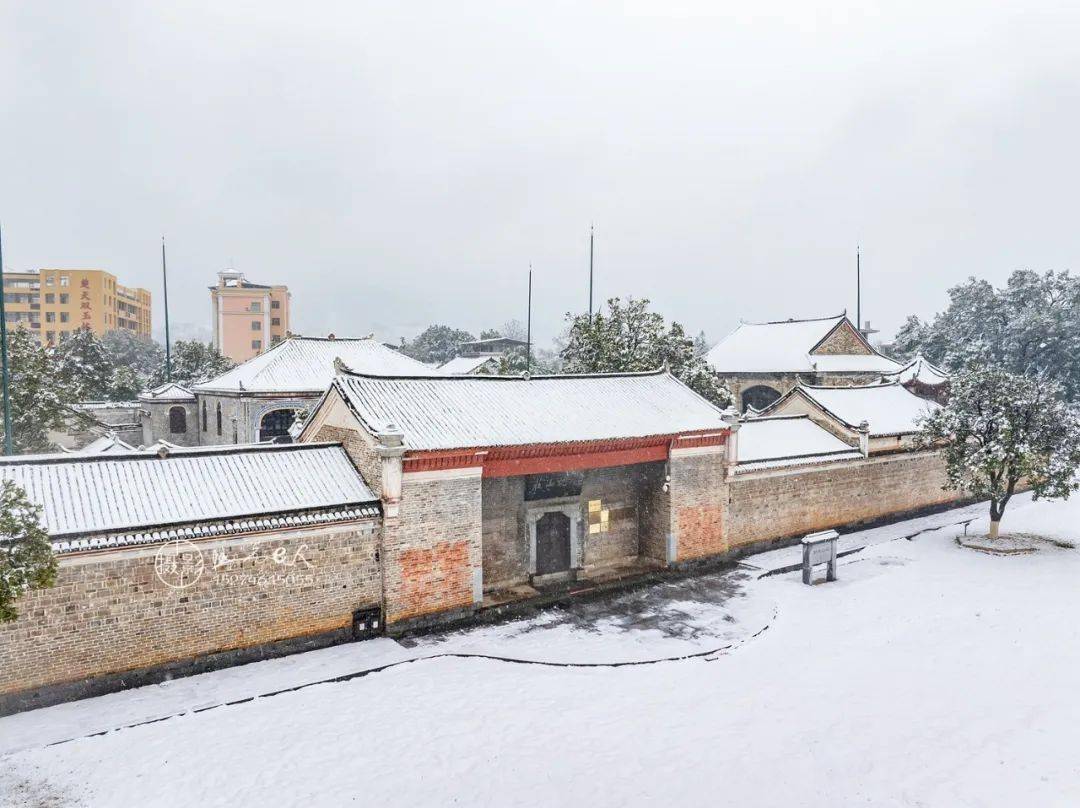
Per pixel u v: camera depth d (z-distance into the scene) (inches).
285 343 2140.7
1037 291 3412.9
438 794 582.9
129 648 788.0
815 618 995.9
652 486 1268.5
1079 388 3270.2
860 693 748.0
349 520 914.7
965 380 1385.3
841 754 626.5
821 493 1457.9
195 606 823.7
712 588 1146.7
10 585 562.9
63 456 852.0
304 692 777.6
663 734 673.6
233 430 1968.5
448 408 1090.1
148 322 5561.0
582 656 879.1
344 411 1045.2
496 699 758.5
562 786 590.6
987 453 1309.1
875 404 1704.0
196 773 614.9
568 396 1242.0
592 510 1239.5
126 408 2529.5
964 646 868.6
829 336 2805.1
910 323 3917.3
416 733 684.7
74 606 758.5
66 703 752.3
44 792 585.0
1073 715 684.1
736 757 626.8
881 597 1070.4
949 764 605.0
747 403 2861.7
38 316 4682.6
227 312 4566.9
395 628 956.6
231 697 763.4
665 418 1245.7
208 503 851.4
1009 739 642.2
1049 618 954.1
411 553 965.2
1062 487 1277.1
